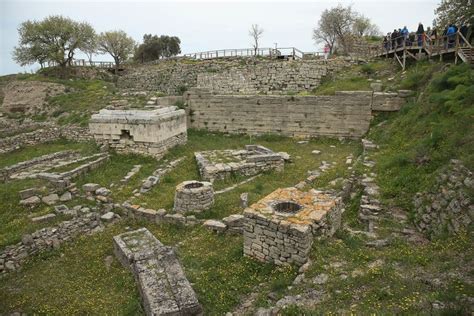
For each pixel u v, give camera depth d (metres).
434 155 8.87
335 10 41.16
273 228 6.77
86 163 13.51
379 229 7.70
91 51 40.16
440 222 7.00
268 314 5.25
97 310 6.41
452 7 19.55
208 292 6.45
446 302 4.59
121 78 37.38
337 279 5.72
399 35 22.39
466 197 6.63
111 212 10.45
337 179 11.86
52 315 6.38
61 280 7.55
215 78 28.77
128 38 46.41
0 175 12.82
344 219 9.12
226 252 7.86
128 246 7.96
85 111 22.92
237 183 12.58
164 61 38.94
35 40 36.28
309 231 6.52
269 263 6.96
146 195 11.48
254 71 27.73
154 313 5.51
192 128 21.83
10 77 37.28
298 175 13.19
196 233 8.95
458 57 14.55
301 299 5.39
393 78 19.81
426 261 5.89
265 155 13.75
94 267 7.95
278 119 19.75
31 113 26.34
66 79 34.09
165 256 7.20
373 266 5.98
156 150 14.81
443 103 11.05
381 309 4.74
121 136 15.48
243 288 6.44
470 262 5.48
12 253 8.06
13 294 7.07
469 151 7.82
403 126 13.32
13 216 9.75
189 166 14.48
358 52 31.22
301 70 26.44
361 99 17.64
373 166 11.42
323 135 18.89
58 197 10.80
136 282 6.96
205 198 10.05
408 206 8.36
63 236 9.10
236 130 20.86
